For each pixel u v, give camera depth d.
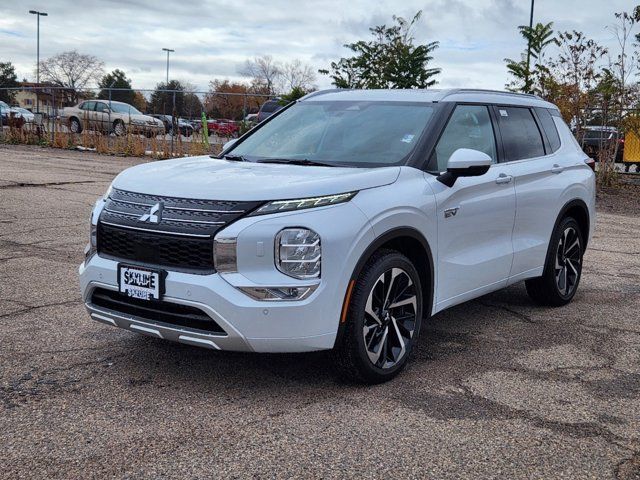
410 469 3.15
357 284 3.95
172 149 21.67
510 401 3.98
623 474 3.18
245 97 21.48
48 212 9.94
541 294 6.07
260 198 3.74
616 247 9.47
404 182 4.32
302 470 3.10
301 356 4.58
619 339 5.25
